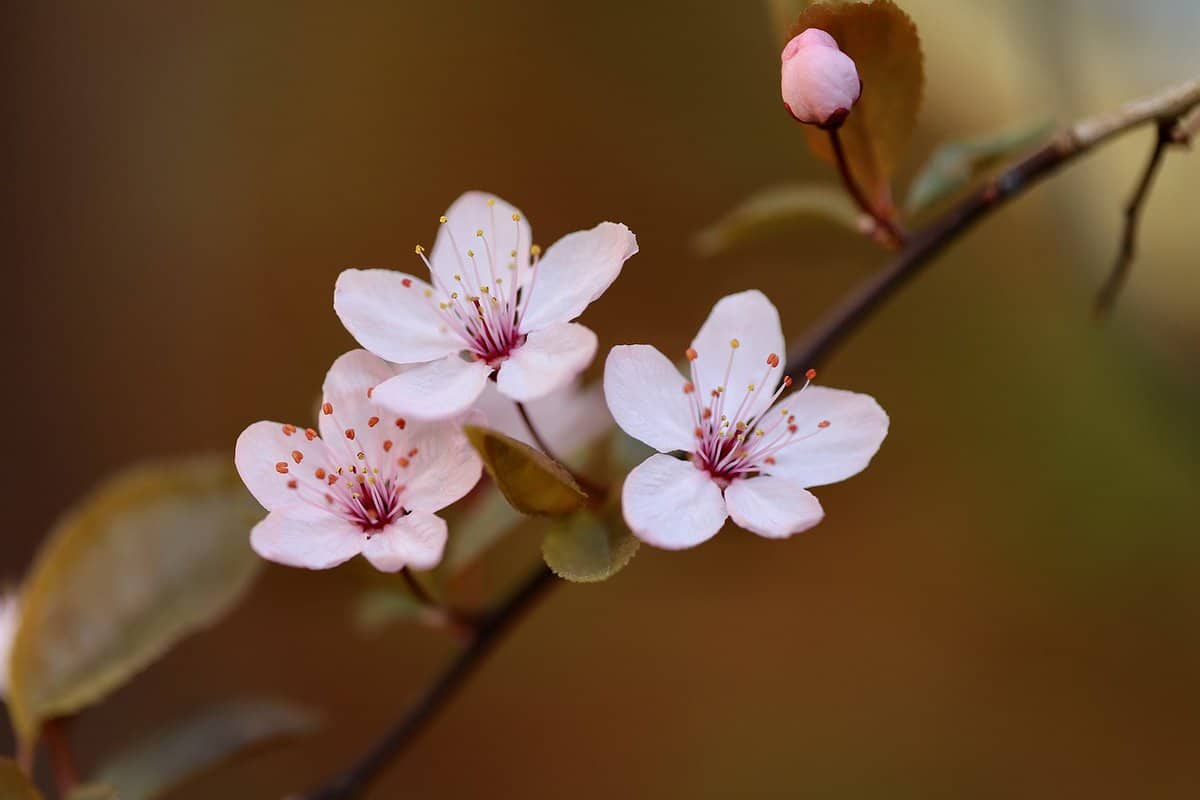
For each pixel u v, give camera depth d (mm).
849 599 479
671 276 512
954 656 463
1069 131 331
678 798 455
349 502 313
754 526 309
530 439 341
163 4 538
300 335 516
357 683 477
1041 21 455
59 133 513
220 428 505
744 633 480
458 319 316
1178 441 459
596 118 533
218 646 473
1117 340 471
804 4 332
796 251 400
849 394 317
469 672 331
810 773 451
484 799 464
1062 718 446
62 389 488
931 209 332
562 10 542
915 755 448
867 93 326
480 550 330
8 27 507
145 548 343
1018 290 494
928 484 488
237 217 526
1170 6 445
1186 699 438
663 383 316
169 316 511
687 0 536
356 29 547
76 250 506
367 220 528
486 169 532
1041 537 469
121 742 446
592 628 486
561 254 319
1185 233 454
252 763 467
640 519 309
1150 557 456
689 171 521
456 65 543
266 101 540
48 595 339
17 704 336
